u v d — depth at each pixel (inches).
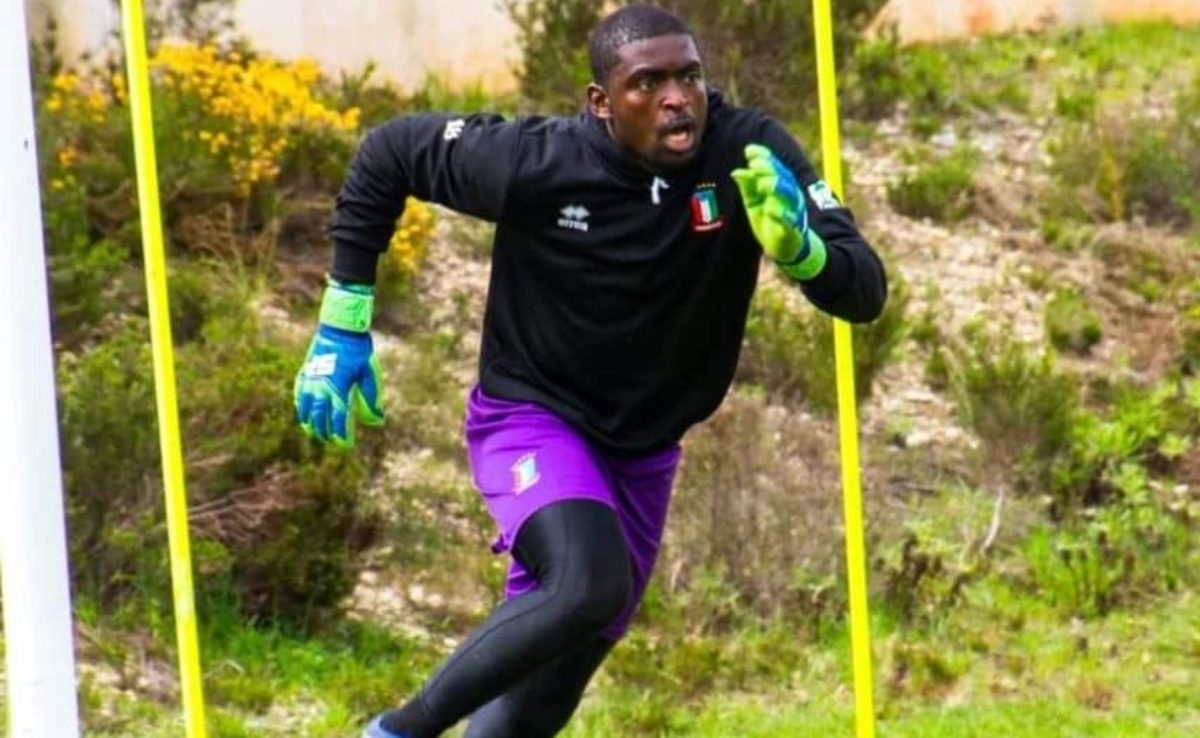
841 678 1045.8
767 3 1524.4
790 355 1270.9
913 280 1439.5
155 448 1040.8
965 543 1176.8
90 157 1309.1
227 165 1334.9
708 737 970.1
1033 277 1448.1
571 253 623.5
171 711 973.2
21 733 612.4
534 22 1557.6
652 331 631.8
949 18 1724.9
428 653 1057.5
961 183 1526.8
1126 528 1182.9
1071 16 1748.3
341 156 1390.3
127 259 1289.4
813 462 1171.9
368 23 1566.2
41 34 1443.2
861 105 1601.9
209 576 1037.2
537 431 634.8
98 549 1035.3
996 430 1238.3
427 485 1185.4
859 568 693.3
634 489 658.2
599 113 617.6
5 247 607.5
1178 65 1685.5
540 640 597.3
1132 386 1333.7
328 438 658.2
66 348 1190.9
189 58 1387.8
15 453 609.0
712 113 629.6
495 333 650.2
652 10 612.7
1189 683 1044.5
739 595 1103.6
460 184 628.1
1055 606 1129.4
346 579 1066.7
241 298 1252.5
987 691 1039.0
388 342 1320.1
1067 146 1545.3
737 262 628.7
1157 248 1473.9
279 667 1023.6
